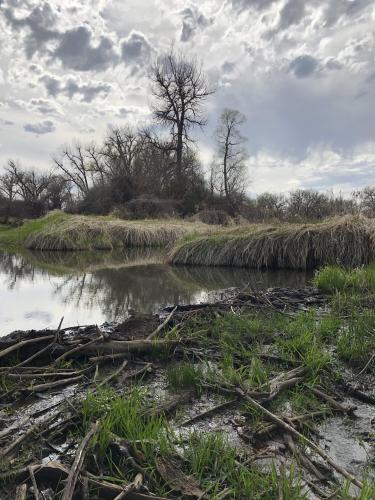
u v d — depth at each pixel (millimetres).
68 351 3922
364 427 2947
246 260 11242
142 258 13766
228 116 37250
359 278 7234
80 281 9016
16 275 9875
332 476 2398
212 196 31250
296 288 7637
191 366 3629
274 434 2801
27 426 2844
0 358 3807
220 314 5457
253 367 3615
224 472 2363
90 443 2447
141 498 2115
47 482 2264
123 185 30766
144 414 2873
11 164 50844
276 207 20969
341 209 17000
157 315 5316
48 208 45688
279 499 2080
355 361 4004
